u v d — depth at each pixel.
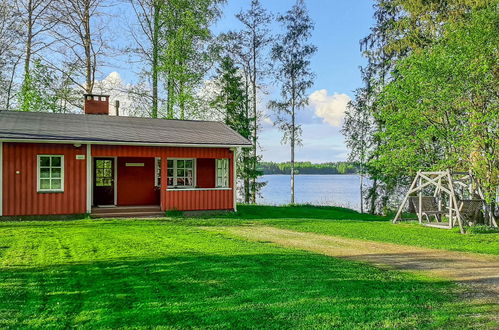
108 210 15.07
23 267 6.62
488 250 9.27
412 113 16.31
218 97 26.22
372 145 26.02
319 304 4.96
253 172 27.25
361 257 8.20
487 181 14.25
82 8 24.73
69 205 14.18
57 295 5.17
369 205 27.14
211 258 7.46
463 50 14.49
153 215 15.31
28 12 23.83
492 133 14.03
